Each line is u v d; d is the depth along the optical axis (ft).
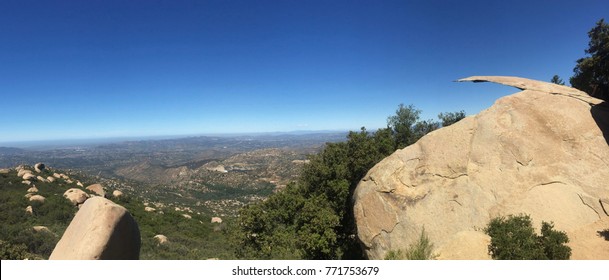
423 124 107.45
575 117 52.16
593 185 45.47
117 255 28.22
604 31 69.10
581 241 40.24
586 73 72.43
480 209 47.88
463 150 53.78
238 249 81.15
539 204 45.60
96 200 29.14
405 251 47.62
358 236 58.13
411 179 54.85
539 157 49.42
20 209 124.67
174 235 133.69
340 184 78.59
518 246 34.24
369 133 93.71
